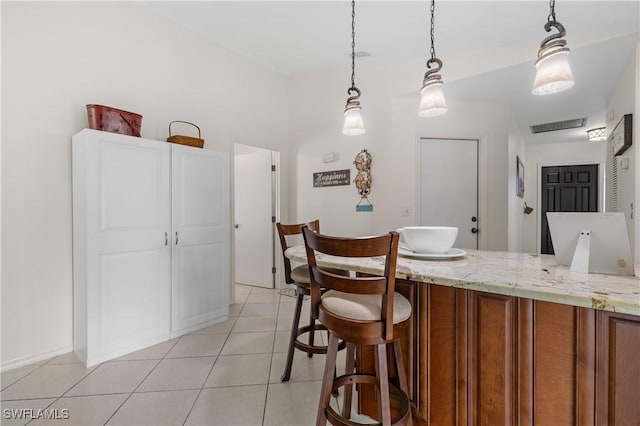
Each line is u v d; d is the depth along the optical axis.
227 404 1.78
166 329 2.63
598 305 0.93
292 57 3.76
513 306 1.21
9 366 2.15
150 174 2.53
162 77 3.02
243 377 2.07
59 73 2.36
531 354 1.17
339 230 4.02
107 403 1.78
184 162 2.78
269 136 4.14
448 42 3.08
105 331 2.27
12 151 2.16
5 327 2.15
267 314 3.31
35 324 2.26
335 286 1.24
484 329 1.28
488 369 1.27
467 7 2.52
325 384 1.35
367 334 1.20
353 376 1.46
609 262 1.22
